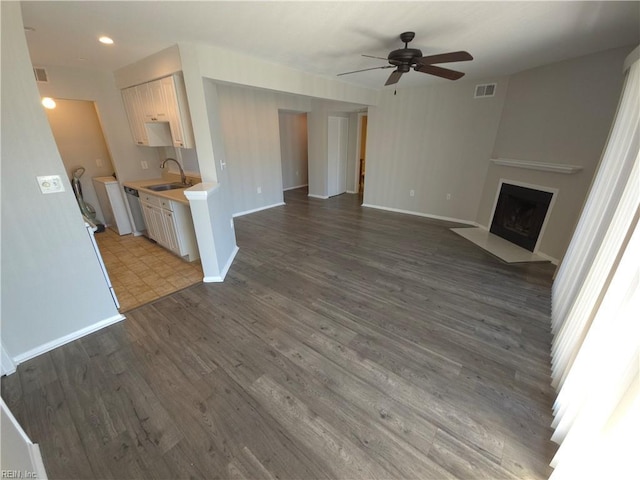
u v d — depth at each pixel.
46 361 1.99
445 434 1.50
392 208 6.14
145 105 3.50
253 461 1.37
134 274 3.26
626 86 2.09
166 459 1.38
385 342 2.18
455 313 2.55
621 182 1.86
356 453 1.41
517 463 1.37
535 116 3.76
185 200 3.01
